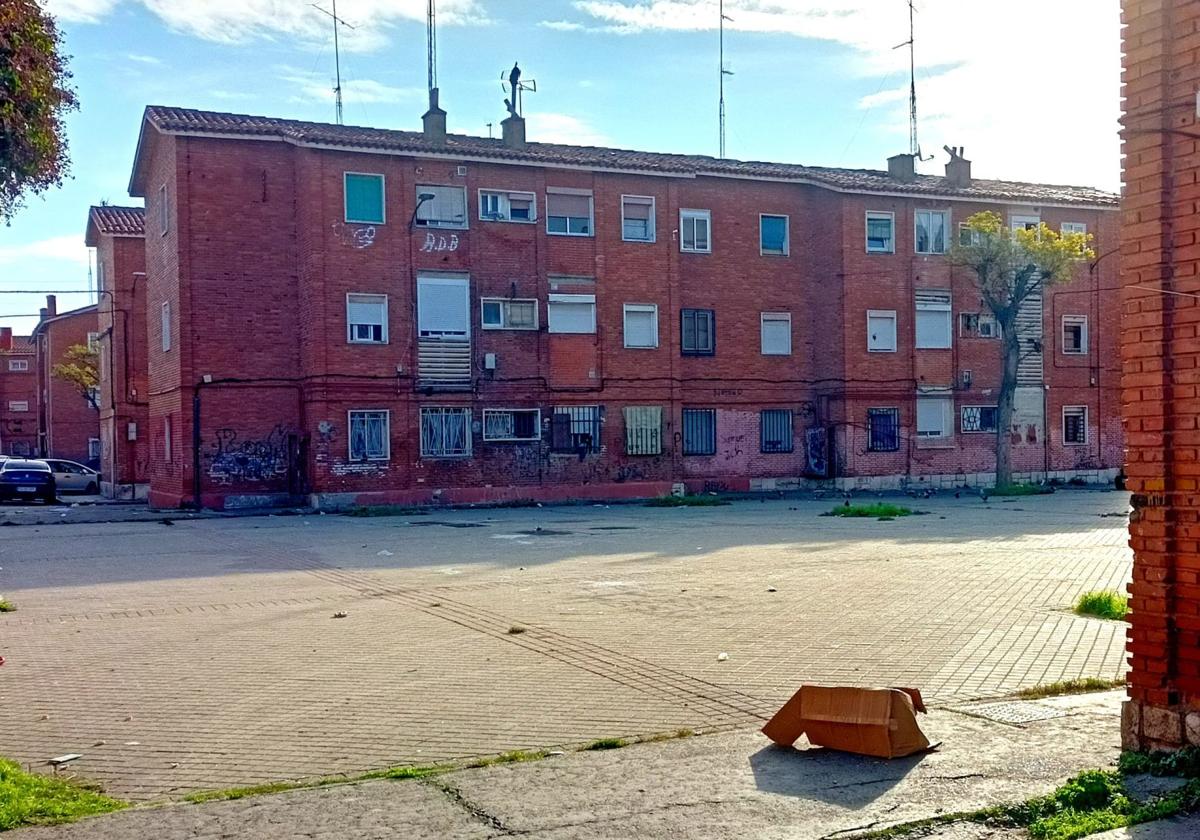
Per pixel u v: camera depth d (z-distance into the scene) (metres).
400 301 34.44
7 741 7.50
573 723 7.69
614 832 5.39
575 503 35.22
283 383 34.03
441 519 28.91
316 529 25.92
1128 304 6.68
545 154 36.34
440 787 6.16
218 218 33.38
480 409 35.50
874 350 40.25
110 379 43.03
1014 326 38.41
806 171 41.75
